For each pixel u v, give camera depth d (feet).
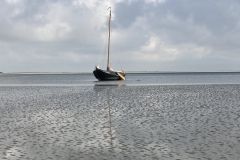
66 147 61.05
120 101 142.72
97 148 60.34
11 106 127.13
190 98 152.87
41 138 68.95
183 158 53.26
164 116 98.22
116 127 81.25
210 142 63.36
